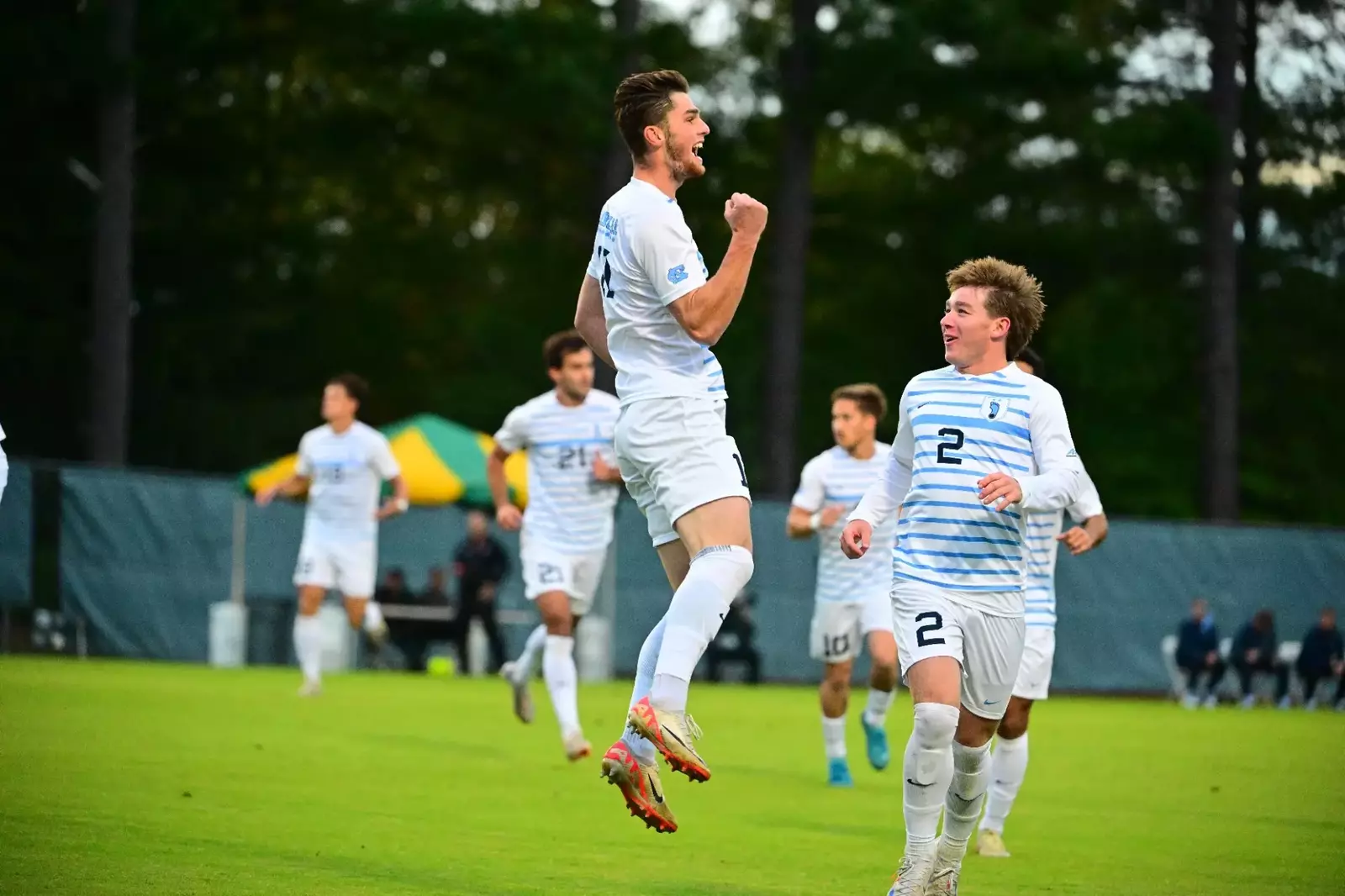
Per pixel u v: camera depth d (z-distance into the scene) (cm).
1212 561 7612
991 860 2116
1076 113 9694
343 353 11456
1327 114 10338
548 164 10981
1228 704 7112
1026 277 1775
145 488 6731
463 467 6700
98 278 8906
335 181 11088
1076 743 4166
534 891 1722
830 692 2950
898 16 9019
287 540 7119
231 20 9581
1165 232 10488
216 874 1723
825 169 12225
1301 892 1875
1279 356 11131
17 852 1808
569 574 3153
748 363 11756
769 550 7356
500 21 9000
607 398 3222
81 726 3331
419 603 7044
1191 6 9738
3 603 6438
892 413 12088
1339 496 11381
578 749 2995
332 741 3306
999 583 1697
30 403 10206
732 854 2048
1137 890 1875
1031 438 1730
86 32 8719
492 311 11888
